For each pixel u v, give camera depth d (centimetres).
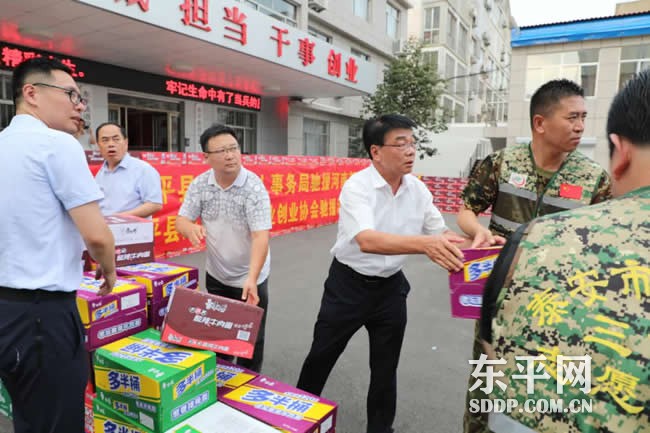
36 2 534
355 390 269
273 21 818
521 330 70
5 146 138
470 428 90
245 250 237
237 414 162
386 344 208
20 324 136
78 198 140
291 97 1214
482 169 197
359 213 175
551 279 70
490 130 1959
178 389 154
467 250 120
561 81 168
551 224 76
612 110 74
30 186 135
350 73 1072
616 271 65
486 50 2850
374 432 214
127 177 294
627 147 71
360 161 1018
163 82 917
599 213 73
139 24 609
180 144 1004
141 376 151
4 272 136
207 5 686
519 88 1531
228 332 169
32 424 146
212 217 234
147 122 945
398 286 206
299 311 394
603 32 1373
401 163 184
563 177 177
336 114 1410
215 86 1030
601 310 64
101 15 577
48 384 142
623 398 60
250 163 689
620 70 1383
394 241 150
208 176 235
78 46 709
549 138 170
